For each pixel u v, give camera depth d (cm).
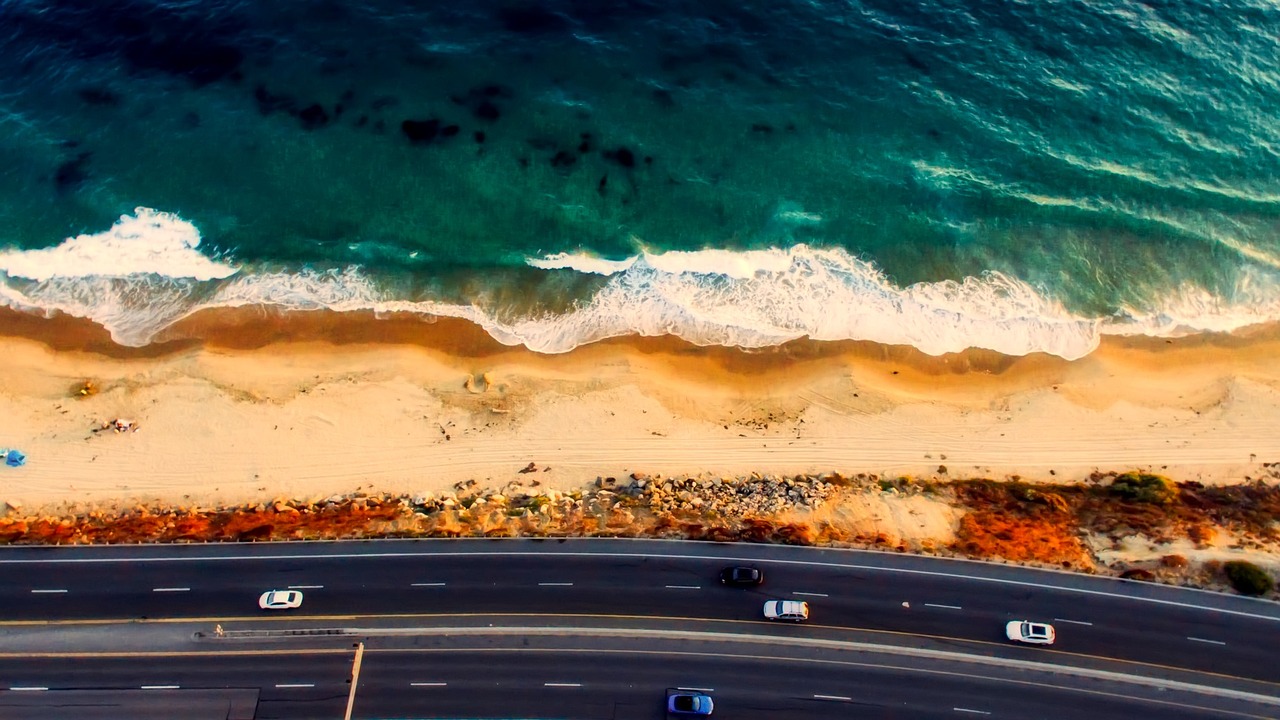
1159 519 7125
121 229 8700
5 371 8006
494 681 6175
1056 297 8519
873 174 9038
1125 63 9888
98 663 6253
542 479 7512
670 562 6731
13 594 6562
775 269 8606
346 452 7631
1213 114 9575
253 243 8675
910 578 6644
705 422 7869
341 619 6450
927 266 8656
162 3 10088
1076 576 6662
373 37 9800
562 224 8762
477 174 8944
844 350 8256
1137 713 6038
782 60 9750
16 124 9200
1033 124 9425
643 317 8375
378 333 8288
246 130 9125
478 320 8362
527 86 9450
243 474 7488
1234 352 8262
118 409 7819
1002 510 7231
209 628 6419
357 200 8850
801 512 7162
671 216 8812
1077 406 7950
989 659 6262
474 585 6619
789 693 6112
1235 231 8881
